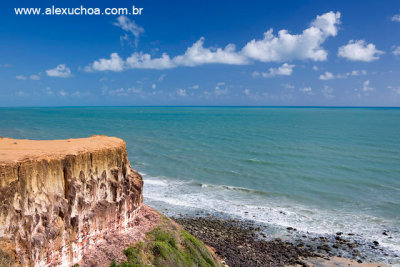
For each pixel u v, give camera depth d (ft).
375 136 358.64
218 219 128.47
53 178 53.52
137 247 67.00
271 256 101.55
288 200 149.79
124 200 70.28
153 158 232.32
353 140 324.60
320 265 97.91
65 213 53.67
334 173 192.13
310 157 236.84
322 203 145.48
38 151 56.70
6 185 45.09
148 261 65.31
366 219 128.26
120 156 72.49
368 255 103.40
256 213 134.92
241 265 94.12
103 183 66.23
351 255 103.45
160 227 78.59
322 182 175.01
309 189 163.84
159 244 70.38
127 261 61.82
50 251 50.06
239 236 114.42
